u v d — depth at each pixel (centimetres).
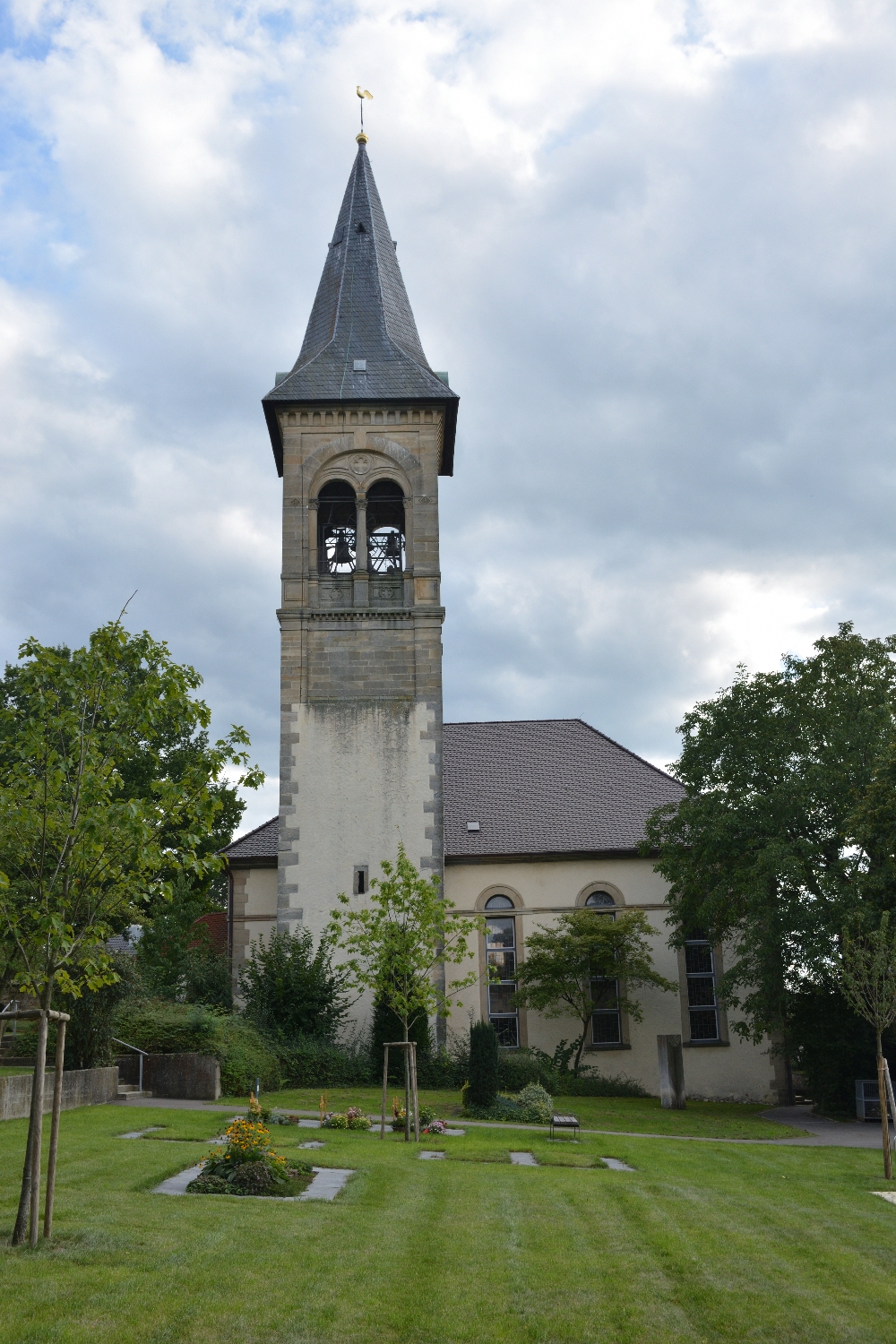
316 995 3306
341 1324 977
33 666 1241
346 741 3581
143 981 3694
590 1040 3656
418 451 3766
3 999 2838
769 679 3253
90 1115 2205
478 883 3797
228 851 3800
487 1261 1193
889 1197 1714
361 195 4197
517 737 4397
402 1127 2283
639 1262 1217
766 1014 3109
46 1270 1062
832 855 3078
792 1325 1029
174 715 1291
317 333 4028
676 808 3431
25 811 1187
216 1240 1198
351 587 3697
